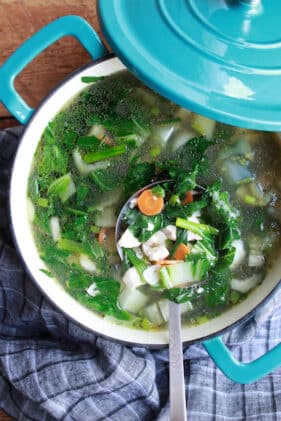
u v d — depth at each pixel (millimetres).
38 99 750
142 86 671
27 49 636
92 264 669
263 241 662
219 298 656
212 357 638
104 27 558
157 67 540
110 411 714
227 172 668
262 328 737
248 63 535
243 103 533
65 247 670
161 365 740
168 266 654
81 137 673
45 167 669
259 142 667
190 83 535
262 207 665
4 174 742
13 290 729
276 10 532
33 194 669
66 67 749
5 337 749
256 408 721
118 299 664
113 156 672
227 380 733
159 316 659
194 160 670
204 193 657
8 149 742
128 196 671
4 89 642
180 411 615
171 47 542
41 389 713
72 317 652
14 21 748
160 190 654
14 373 721
